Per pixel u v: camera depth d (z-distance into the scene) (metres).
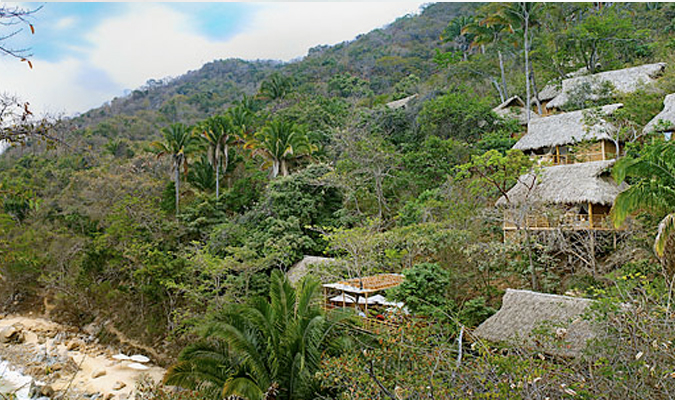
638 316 6.04
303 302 14.20
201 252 24.03
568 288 16.09
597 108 22.20
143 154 43.81
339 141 30.84
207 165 41.28
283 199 27.89
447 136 30.97
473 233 19.45
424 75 65.31
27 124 4.93
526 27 30.55
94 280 28.86
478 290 17.84
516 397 4.99
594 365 5.88
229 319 13.73
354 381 7.90
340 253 23.61
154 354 24.45
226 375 13.66
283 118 44.84
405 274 15.13
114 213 29.69
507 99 36.62
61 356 24.98
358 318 12.73
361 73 75.50
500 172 18.61
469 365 6.31
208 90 99.75
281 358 13.46
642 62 31.81
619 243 17.38
